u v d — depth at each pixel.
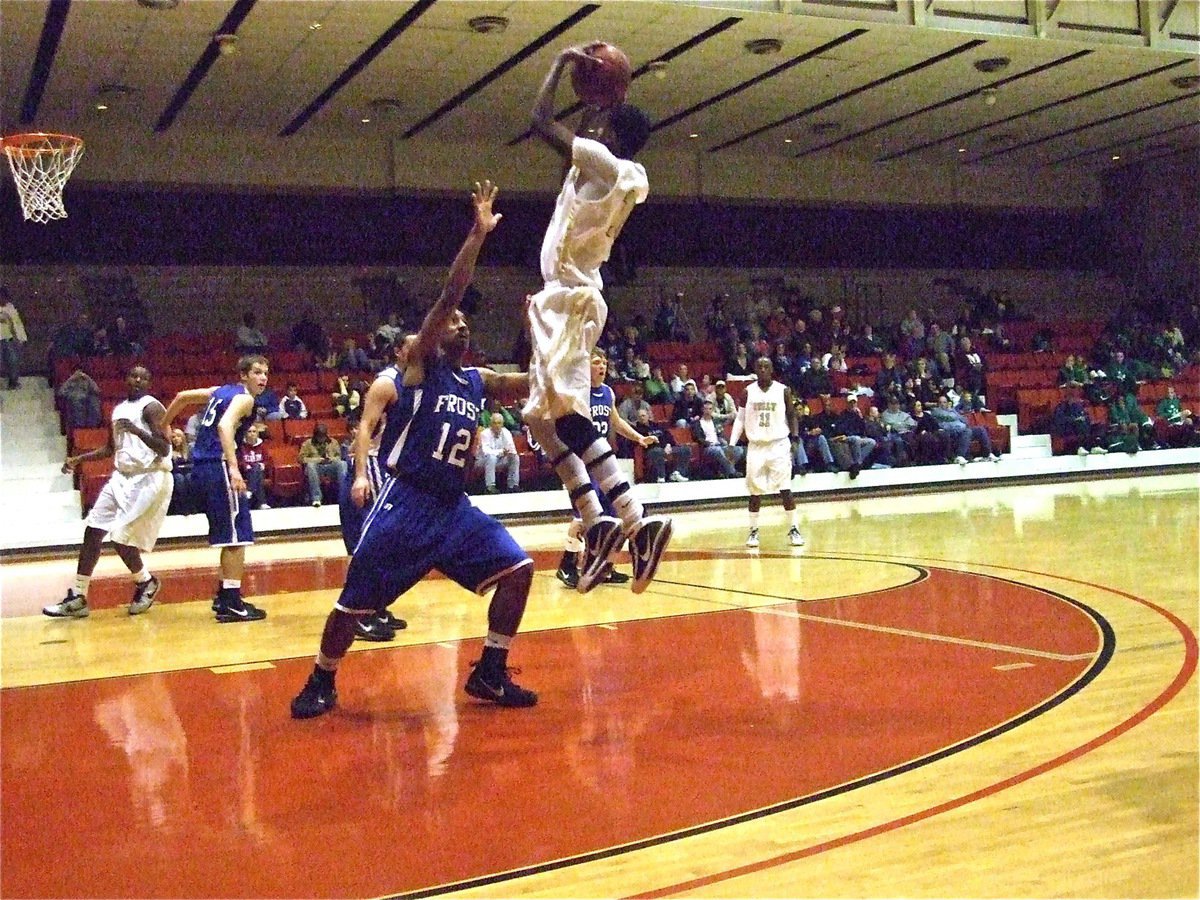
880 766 3.64
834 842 2.99
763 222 22.12
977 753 3.74
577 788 3.52
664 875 2.81
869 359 19.20
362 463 4.98
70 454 13.89
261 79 15.56
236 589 7.07
